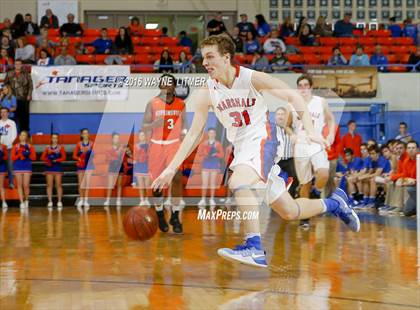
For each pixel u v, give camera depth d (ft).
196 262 18.85
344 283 15.62
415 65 51.67
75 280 16.20
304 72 50.29
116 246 22.47
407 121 51.80
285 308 12.99
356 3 64.64
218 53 16.08
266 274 16.89
